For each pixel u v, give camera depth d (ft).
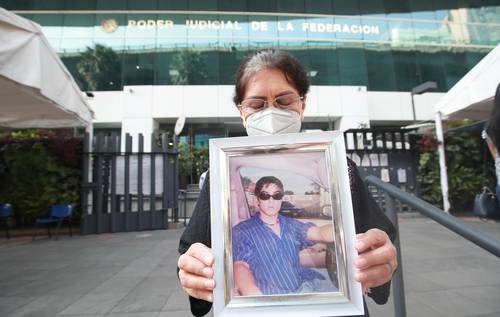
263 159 2.84
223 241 2.65
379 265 2.49
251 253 2.62
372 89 44.39
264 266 2.58
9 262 13.19
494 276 10.21
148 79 42.32
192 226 3.36
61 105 13.58
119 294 9.35
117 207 20.61
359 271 2.44
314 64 44.47
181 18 44.39
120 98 41.27
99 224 19.92
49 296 9.25
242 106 3.74
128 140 21.03
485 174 23.41
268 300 2.50
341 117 42.45
